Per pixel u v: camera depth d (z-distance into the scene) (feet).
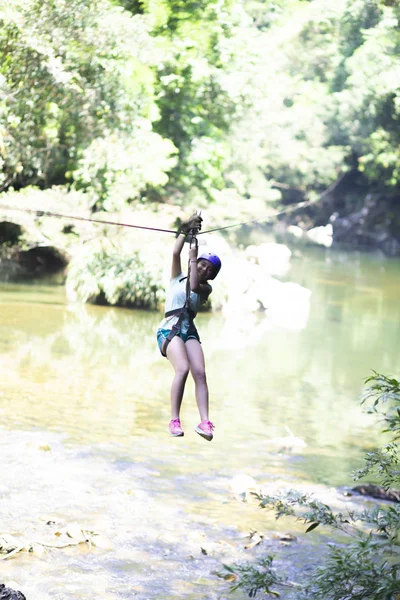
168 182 94.79
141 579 22.20
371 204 178.09
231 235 140.77
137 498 28.04
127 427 36.45
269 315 74.28
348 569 19.10
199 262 21.06
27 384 41.55
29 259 88.12
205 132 95.81
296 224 200.75
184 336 20.80
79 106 66.64
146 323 62.80
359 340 64.59
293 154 177.27
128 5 86.79
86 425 36.01
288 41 167.32
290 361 54.60
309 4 158.40
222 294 74.02
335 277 108.37
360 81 148.25
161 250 70.85
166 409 40.01
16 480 28.45
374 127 161.17
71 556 23.13
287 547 25.05
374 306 84.79
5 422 35.06
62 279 80.69
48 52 59.98
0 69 61.93
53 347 51.03
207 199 101.30
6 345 49.96
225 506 28.19
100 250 71.10
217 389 45.32
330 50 168.45
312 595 20.33
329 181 187.62
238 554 24.26
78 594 20.95
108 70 65.87
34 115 65.21
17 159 66.23
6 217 69.97
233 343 59.26
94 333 57.00
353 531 26.53
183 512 27.27
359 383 49.67
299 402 44.16
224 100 95.71
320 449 36.11
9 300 66.33
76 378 43.98
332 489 30.71
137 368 47.98
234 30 94.17
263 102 105.09
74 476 29.53
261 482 30.99
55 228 72.54
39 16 61.21
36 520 25.25
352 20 150.82
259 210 126.11
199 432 20.03
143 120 71.87
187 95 92.07
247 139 126.82
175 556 23.80
